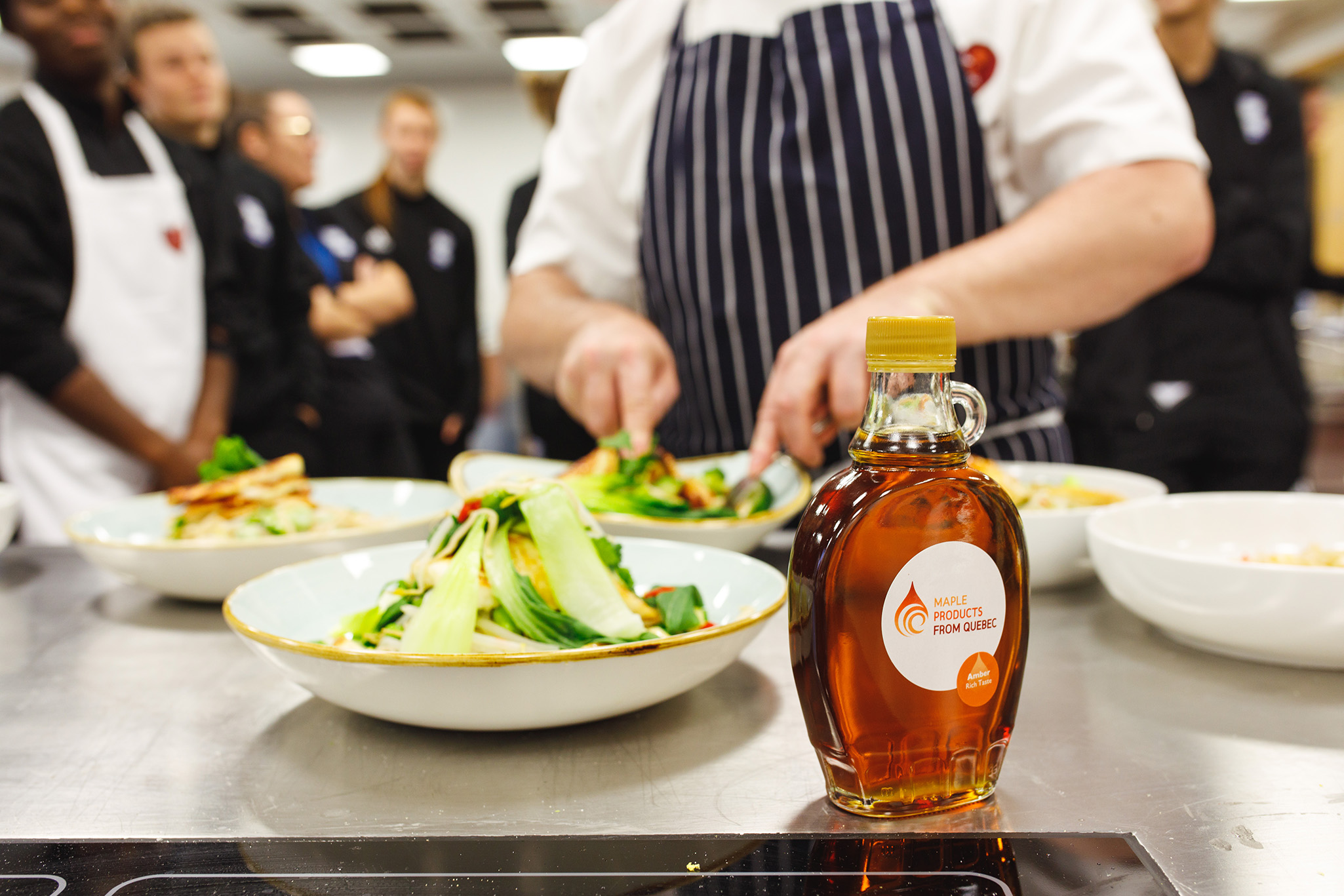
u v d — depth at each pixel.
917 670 0.48
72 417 1.95
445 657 0.53
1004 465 1.23
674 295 1.47
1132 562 0.74
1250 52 2.51
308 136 4.15
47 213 1.97
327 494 1.29
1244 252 2.43
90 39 1.97
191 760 0.58
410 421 4.07
